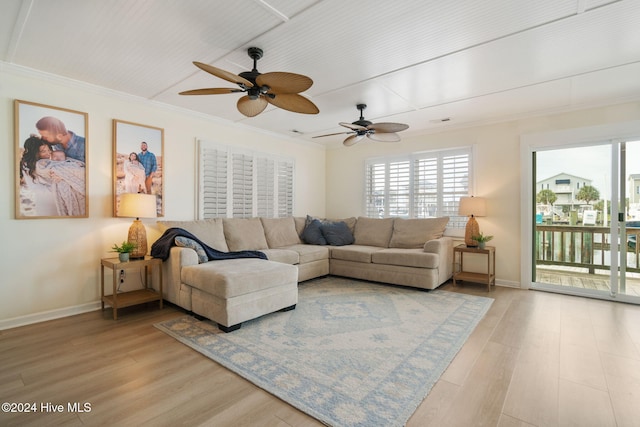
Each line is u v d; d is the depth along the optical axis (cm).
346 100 363
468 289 406
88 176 321
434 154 497
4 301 274
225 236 416
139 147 359
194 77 303
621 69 280
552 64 271
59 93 303
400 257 405
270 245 465
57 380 190
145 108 367
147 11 199
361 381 188
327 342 242
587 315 307
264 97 254
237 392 178
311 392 177
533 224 420
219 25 215
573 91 332
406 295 374
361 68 281
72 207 310
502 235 430
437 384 186
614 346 237
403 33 225
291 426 151
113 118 339
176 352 227
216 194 439
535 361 214
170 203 390
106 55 259
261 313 284
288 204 554
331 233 503
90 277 322
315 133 529
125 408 163
